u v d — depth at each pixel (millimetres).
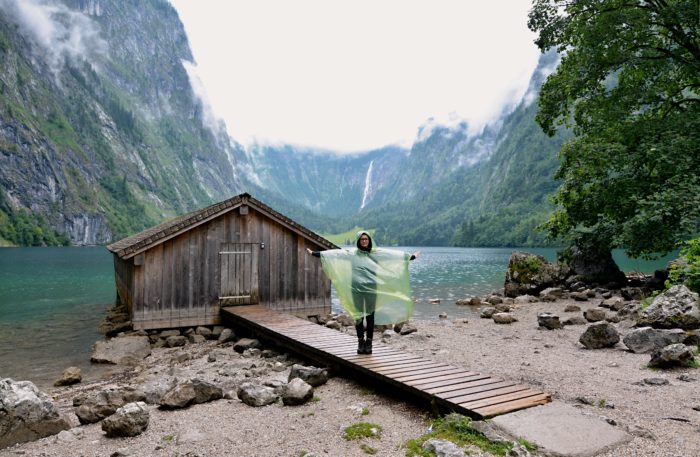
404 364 9484
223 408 8250
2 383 7172
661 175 22453
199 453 6332
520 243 184625
